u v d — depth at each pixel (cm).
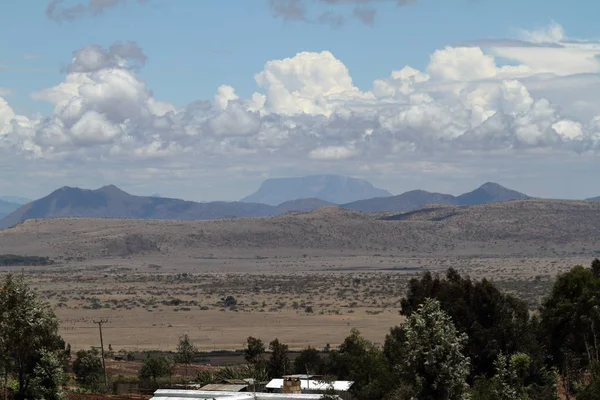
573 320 11094
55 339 9075
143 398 10556
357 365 10338
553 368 10319
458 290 10812
